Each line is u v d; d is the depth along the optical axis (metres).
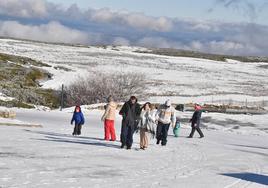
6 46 117.12
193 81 83.56
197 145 21.64
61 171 11.55
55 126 28.84
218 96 63.47
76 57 107.38
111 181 10.56
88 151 16.22
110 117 20.97
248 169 14.20
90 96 54.91
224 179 11.90
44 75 72.12
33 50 114.38
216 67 116.69
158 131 20.42
